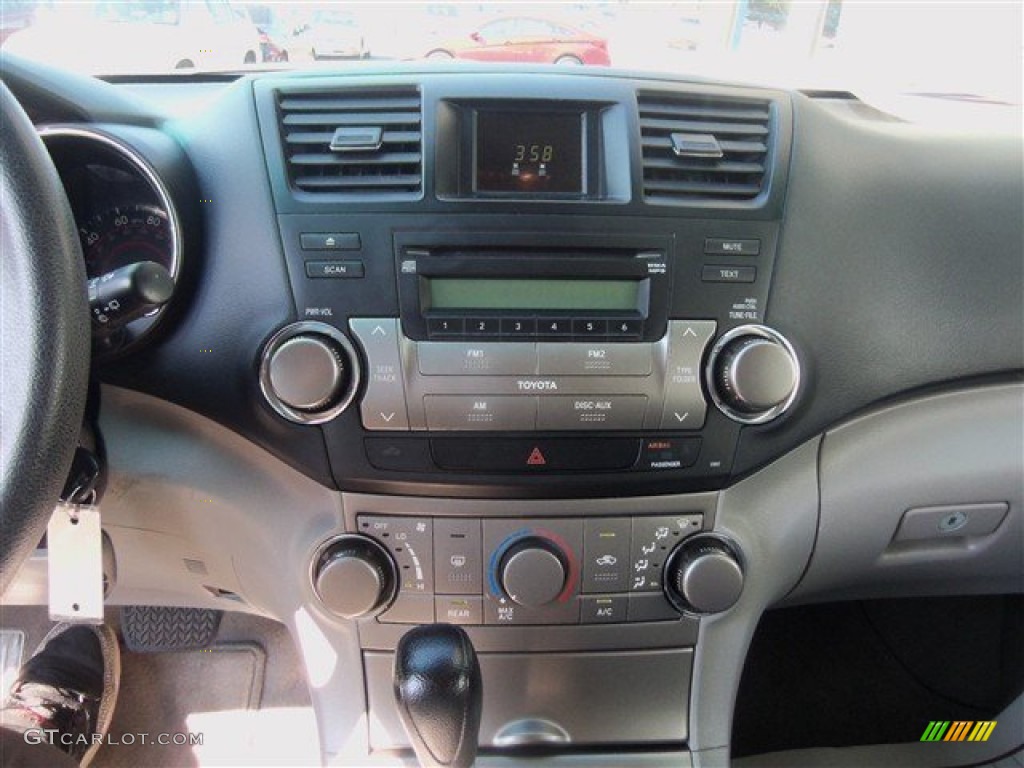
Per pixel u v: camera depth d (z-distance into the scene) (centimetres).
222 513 89
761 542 88
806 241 80
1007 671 121
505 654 89
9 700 125
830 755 123
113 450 87
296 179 77
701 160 77
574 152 77
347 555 82
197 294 79
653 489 83
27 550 54
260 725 136
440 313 76
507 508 83
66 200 56
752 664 142
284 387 75
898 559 97
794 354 80
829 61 124
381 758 91
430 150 75
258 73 80
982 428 90
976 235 86
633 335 77
